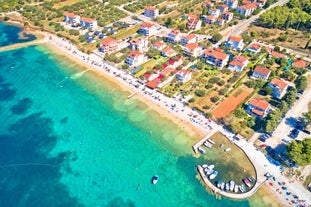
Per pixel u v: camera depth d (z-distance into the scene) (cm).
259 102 12512
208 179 9919
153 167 10394
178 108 12950
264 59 16862
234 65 15462
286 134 11631
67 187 9625
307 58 17138
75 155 10769
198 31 19912
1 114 12444
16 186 9575
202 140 11369
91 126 12106
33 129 11806
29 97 13625
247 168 10256
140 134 11731
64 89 14238
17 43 18150
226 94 13700
